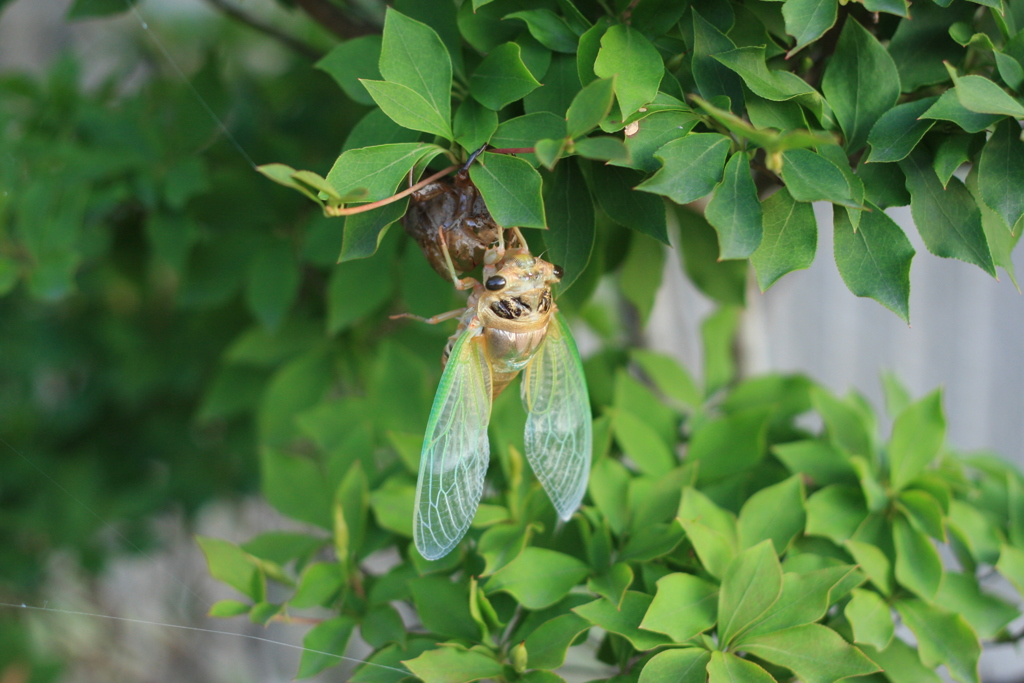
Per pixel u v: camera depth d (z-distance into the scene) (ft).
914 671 2.50
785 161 2.36
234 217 2.78
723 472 2.59
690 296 4.34
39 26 4.11
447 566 2.52
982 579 2.60
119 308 3.69
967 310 5.29
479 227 2.44
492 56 2.40
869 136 2.38
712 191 2.36
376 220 2.39
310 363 2.83
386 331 2.85
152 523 4.25
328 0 2.63
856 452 2.61
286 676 2.75
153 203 2.75
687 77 2.42
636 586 2.51
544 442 2.50
